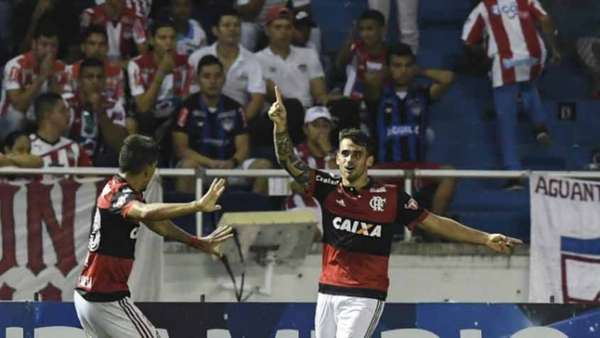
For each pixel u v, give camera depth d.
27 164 43.53
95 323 32.22
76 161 45.19
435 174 44.06
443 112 52.50
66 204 43.25
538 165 51.69
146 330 32.41
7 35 51.53
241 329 36.97
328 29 54.84
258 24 52.66
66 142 45.25
